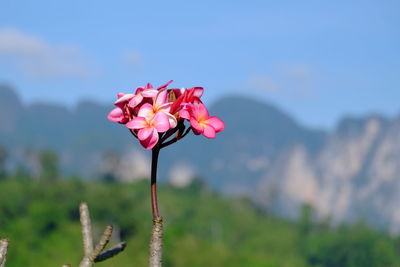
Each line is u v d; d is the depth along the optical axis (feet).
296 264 641.40
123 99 12.37
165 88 12.31
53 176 618.85
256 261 468.75
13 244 346.13
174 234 428.56
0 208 407.44
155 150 11.86
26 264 340.39
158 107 12.14
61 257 358.64
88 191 490.90
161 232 11.43
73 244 379.96
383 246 645.10
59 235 388.78
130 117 12.42
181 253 404.57
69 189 490.49
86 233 12.42
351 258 632.38
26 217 410.31
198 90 12.30
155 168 11.80
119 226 392.06
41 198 455.63
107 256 12.30
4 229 371.76
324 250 653.30
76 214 430.20
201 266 404.77
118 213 412.16
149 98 12.43
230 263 433.89
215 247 447.01
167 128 11.79
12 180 543.80
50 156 632.38
